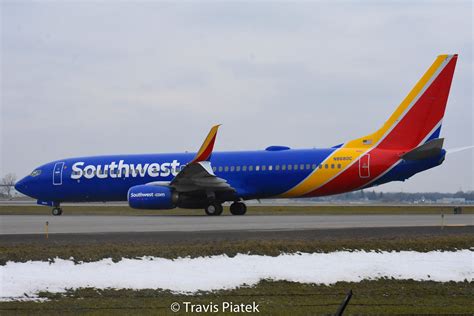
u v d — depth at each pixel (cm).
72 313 5584
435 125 13050
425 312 5706
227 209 17750
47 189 15175
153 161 14575
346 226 10456
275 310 5788
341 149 13475
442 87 13012
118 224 11338
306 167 13525
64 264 7081
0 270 6831
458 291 6688
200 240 8369
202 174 13212
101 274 6856
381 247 7906
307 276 6975
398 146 13175
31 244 8081
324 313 5669
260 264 7256
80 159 15162
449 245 8081
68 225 11238
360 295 6438
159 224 11219
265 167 13762
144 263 7181
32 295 6225
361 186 13325
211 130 13012
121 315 5547
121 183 14700
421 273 7219
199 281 6731
